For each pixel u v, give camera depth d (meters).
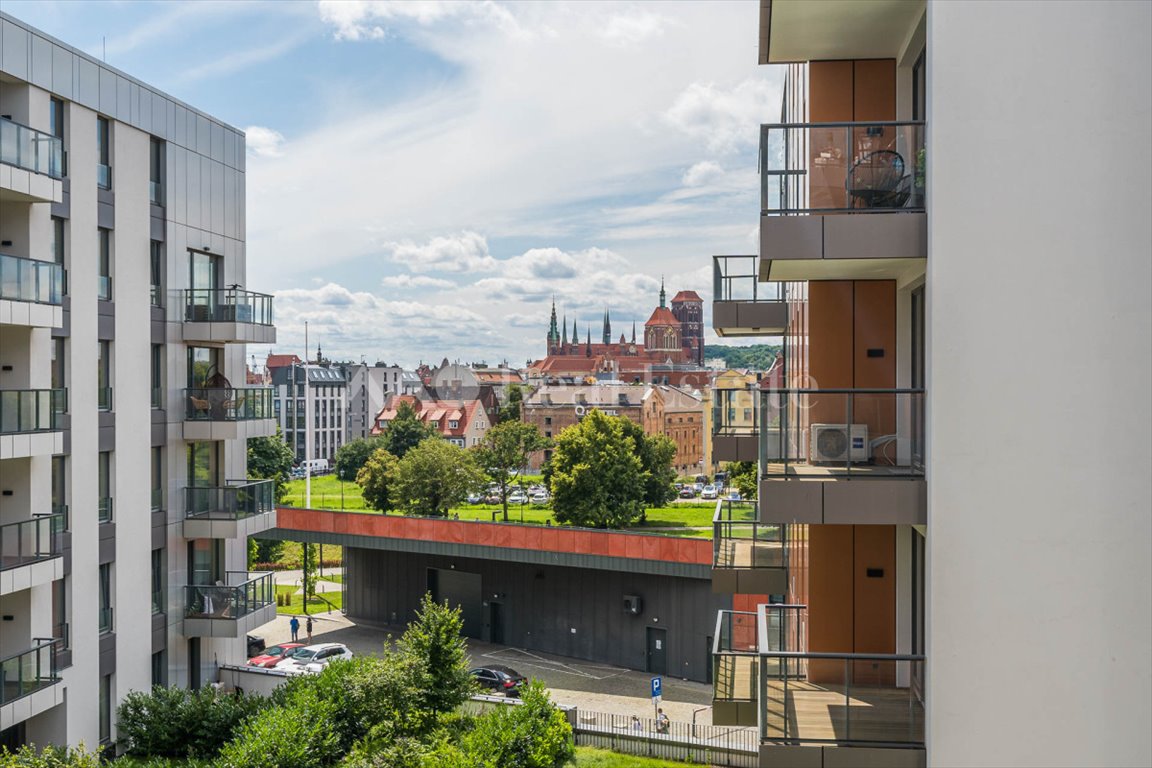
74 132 21.92
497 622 48.50
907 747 8.34
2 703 18.47
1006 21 7.89
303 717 21.44
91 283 22.44
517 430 105.38
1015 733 7.87
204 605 26.20
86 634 22.12
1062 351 7.85
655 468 99.75
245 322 26.36
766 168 9.39
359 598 53.62
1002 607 7.89
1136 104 7.79
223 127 28.36
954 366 7.95
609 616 43.94
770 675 8.69
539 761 23.28
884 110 11.11
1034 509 7.87
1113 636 7.79
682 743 27.45
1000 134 7.90
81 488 22.02
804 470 9.23
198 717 22.73
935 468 7.99
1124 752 7.76
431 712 24.30
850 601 10.97
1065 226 7.86
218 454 27.95
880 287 11.12
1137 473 7.78
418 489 89.19
